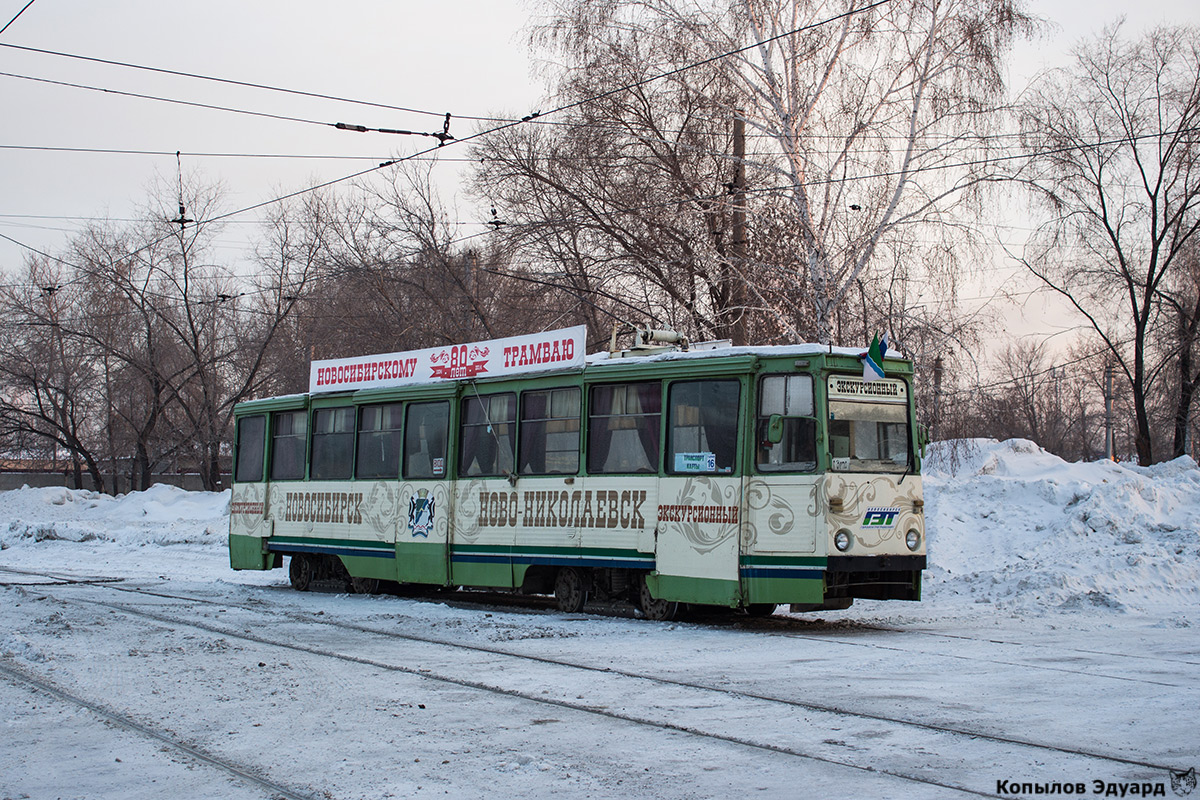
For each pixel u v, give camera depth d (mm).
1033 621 14055
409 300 37969
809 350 13219
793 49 22844
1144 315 32750
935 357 22531
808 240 22891
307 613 15141
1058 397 67625
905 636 12562
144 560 27984
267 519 20531
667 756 6812
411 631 13188
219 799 5984
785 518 13023
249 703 8570
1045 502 20812
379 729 7641
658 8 24438
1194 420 39844
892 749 6922
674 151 25484
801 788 6047
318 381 19859
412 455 17766
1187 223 32062
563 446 15516
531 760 6645
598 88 26078
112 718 8031
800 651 11367
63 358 48406
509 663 10617
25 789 6191
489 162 29500
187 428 52562
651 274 27422
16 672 9977
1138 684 9109
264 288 45219
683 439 14078
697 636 12734
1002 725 7570
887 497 13273
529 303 35031
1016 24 22188
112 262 44938
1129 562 16922
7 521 39719
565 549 15234
